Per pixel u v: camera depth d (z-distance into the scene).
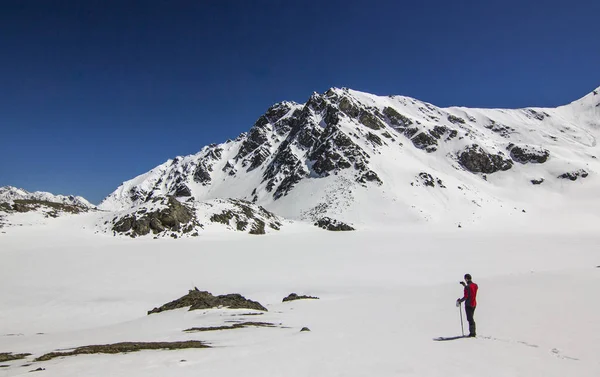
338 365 8.53
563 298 19.23
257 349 10.65
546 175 148.38
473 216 112.75
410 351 9.99
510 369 8.27
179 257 50.75
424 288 29.36
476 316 16.34
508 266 44.44
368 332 13.42
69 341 15.27
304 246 63.47
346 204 119.00
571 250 57.34
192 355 10.17
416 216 109.25
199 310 22.42
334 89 198.50
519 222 111.88
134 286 35.09
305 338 12.28
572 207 126.06
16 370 9.27
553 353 9.89
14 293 31.66
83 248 55.78
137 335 15.68
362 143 151.62
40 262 44.47
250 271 42.06
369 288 33.47
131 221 74.56
